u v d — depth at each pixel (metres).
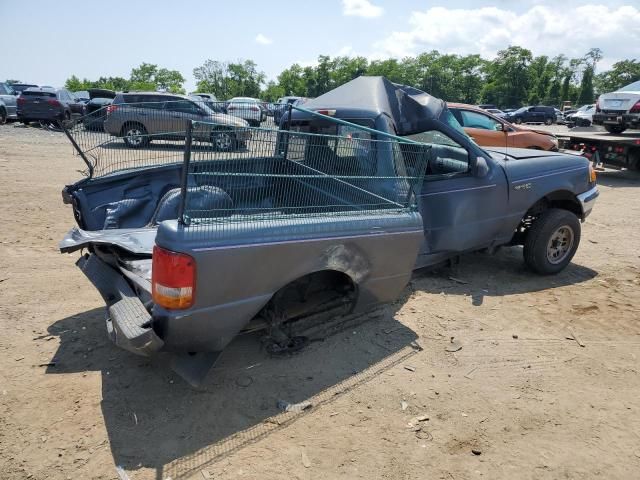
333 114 4.27
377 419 2.99
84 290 4.65
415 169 3.76
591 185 5.66
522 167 5.09
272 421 2.95
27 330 3.88
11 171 10.32
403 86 4.72
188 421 2.92
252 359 3.59
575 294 4.95
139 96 15.95
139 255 3.56
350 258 3.36
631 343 3.98
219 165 3.51
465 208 4.71
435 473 2.59
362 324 4.17
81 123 4.45
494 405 3.16
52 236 6.14
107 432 2.80
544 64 87.81
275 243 2.93
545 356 3.77
